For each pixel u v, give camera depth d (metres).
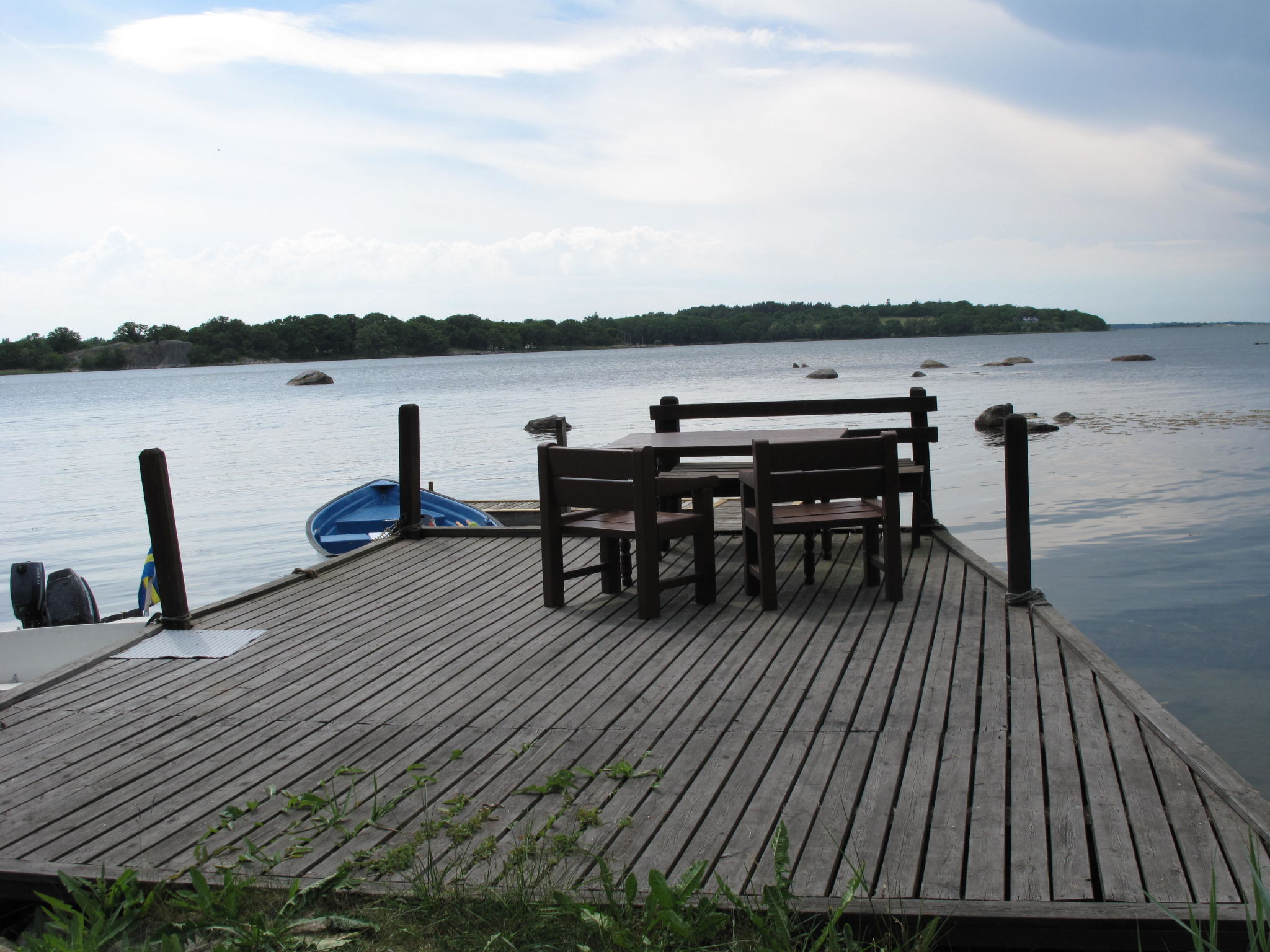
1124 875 2.73
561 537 6.06
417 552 7.97
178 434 34.12
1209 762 3.36
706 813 3.24
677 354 143.00
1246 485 15.76
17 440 34.19
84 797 3.57
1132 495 15.35
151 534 5.83
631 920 2.62
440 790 3.52
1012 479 5.61
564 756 3.78
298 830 3.24
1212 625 8.34
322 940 2.61
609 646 5.21
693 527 5.89
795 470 5.74
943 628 5.27
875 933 2.57
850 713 4.10
